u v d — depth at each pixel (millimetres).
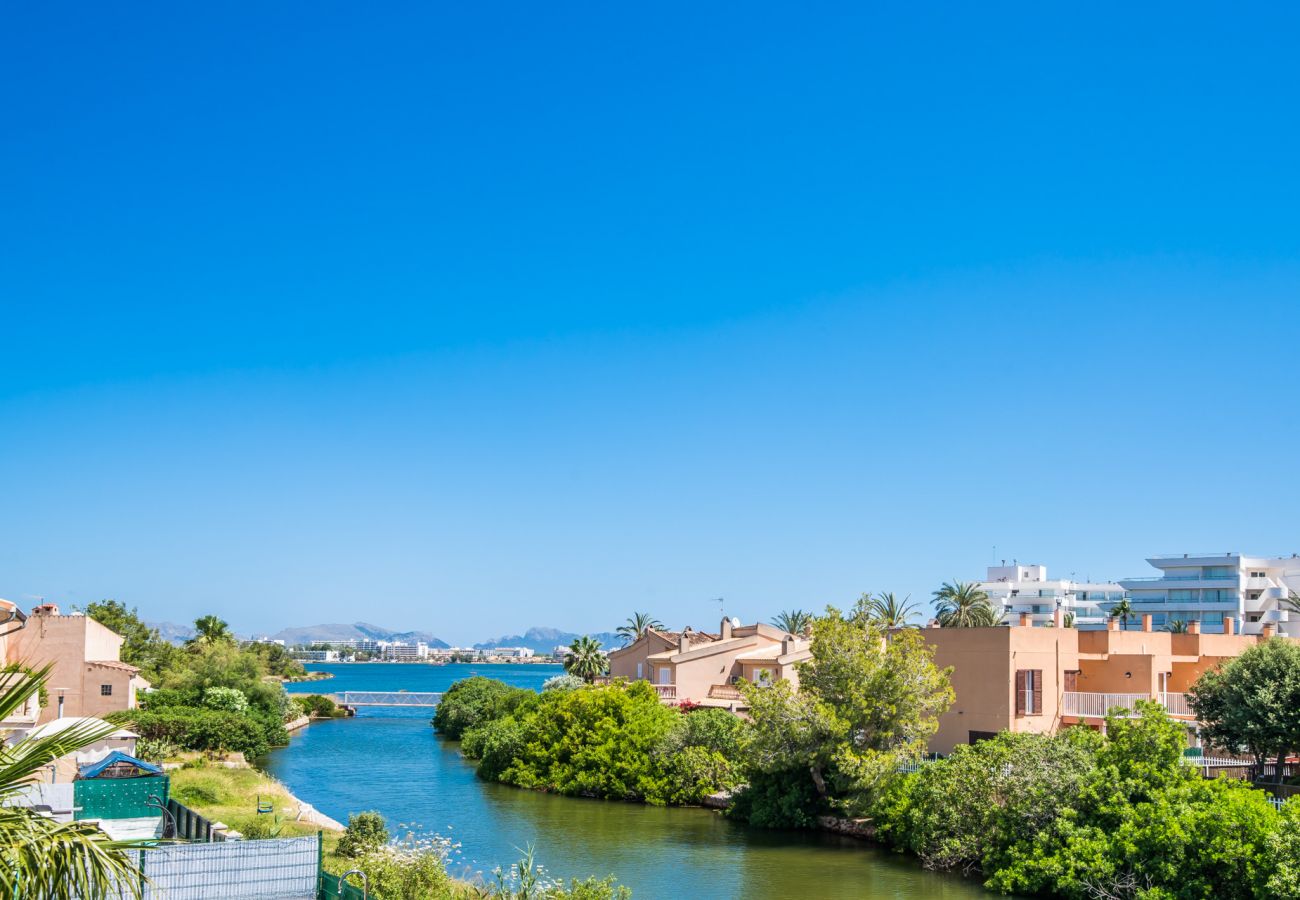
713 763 56156
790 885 37688
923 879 38688
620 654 93375
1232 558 135125
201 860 26609
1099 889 33375
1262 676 44875
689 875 39156
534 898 30453
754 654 78812
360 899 26797
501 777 64750
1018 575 180125
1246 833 31094
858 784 45750
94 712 68125
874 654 49250
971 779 40469
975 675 53188
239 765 63312
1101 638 55656
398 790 61281
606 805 55875
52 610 67812
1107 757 37469
